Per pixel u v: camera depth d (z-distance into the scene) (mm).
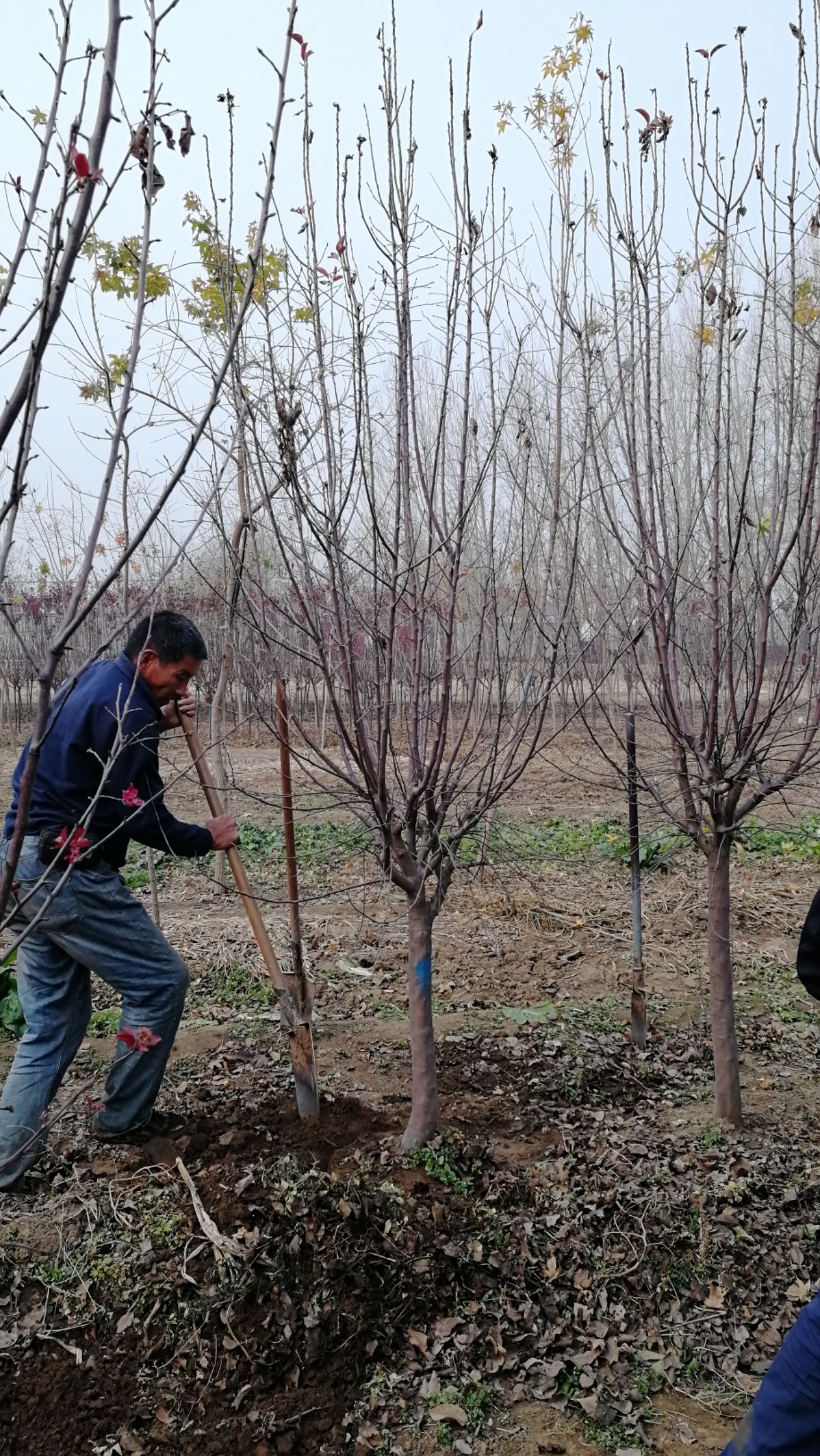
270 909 5801
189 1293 2441
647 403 2916
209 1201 2691
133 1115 2986
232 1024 4094
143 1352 2350
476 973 4789
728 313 2895
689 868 6574
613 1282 2641
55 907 2705
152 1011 2900
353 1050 3854
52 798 2730
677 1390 2393
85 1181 2828
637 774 3512
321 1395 2336
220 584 3721
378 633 2625
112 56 1146
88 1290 2441
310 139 2475
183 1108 3281
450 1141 3016
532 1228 2738
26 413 1193
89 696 2725
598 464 3041
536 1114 3346
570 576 2768
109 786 2736
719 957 3309
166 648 2814
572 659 3393
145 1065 2924
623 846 6812
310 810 2930
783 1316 2588
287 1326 2412
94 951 2803
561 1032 4035
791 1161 3145
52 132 1271
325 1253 2535
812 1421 1775
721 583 3281
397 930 5398
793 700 3170
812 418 2771
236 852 3109
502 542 3166
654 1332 2531
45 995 2840
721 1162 3098
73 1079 3461
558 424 3189
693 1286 2662
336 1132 3115
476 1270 2625
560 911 5695
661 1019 4270
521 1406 2338
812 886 6266
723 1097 3336
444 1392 2338
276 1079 3543
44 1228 2619
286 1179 2721
